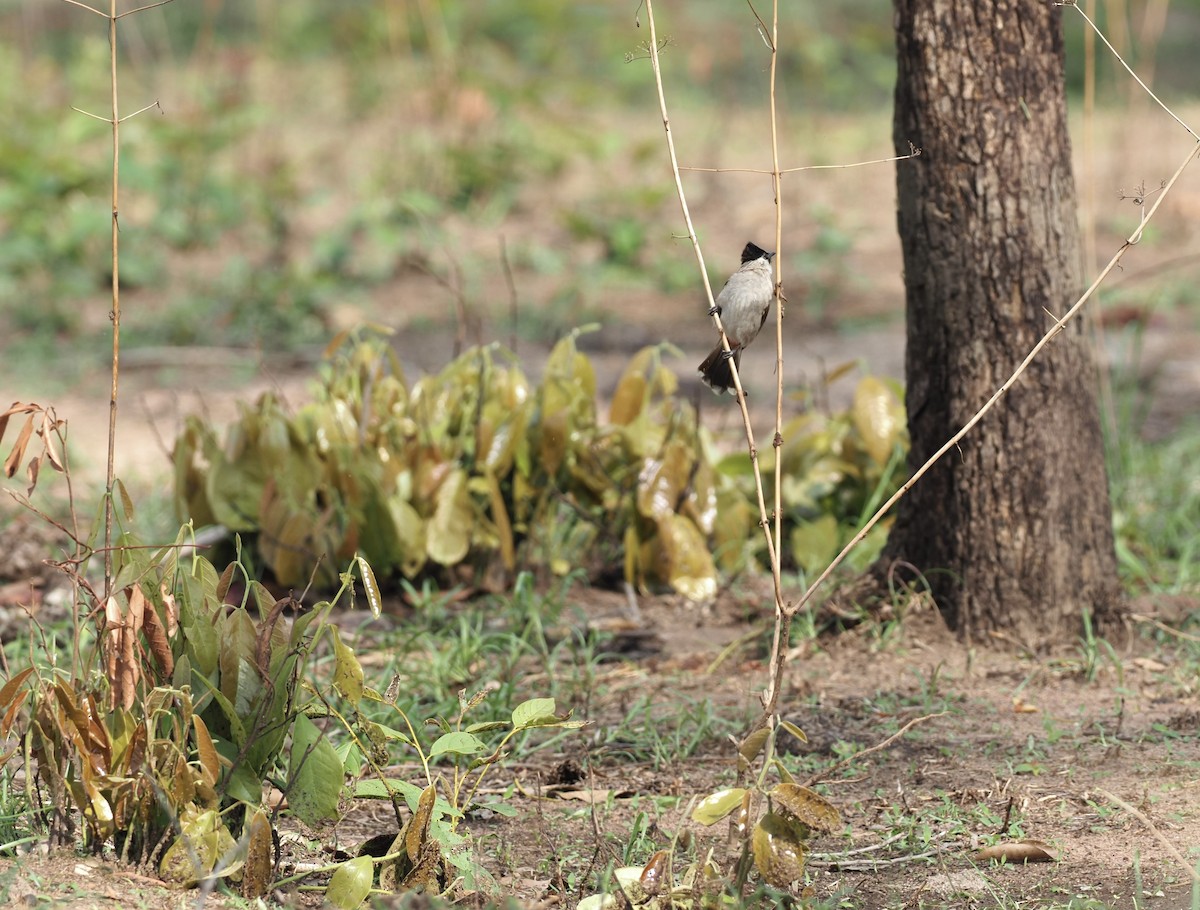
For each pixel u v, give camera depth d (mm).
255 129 28062
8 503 13219
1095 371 9992
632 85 36312
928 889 6434
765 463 12250
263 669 6000
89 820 6000
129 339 19719
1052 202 9516
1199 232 24922
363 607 11234
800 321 21266
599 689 9570
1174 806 7312
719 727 8773
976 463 9812
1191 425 15523
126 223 23719
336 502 11164
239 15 38969
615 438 11922
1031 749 8297
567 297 22078
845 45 39250
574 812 7410
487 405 11773
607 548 12062
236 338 19906
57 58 35531
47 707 6012
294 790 6035
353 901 5668
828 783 7887
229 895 5836
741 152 31266
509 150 26953
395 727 8414
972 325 9633
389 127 30266
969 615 9969
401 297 22312
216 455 11359
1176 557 12305
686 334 20609
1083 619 9930
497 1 37312
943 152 9477
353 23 35062
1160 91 35844
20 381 17875
